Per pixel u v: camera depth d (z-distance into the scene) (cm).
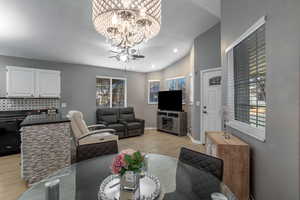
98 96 576
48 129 239
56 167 244
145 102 682
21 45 361
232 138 216
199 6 264
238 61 235
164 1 240
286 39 122
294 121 114
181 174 150
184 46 452
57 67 486
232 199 111
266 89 149
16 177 252
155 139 485
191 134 483
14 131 361
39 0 218
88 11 246
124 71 634
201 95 414
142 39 254
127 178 100
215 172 142
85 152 186
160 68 645
